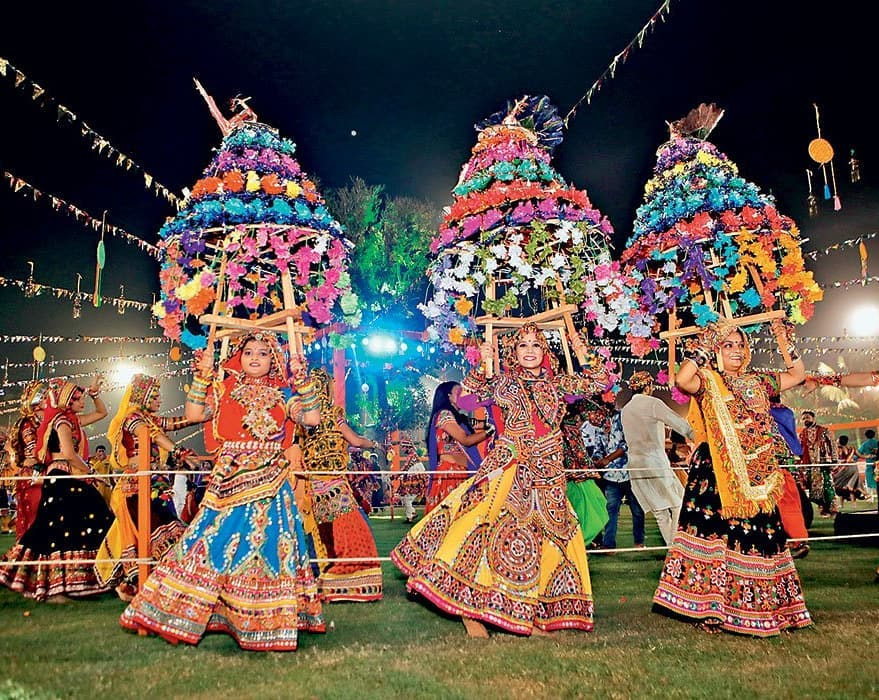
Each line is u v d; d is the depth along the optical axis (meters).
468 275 4.95
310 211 4.85
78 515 5.37
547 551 4.12
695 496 4.18
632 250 5.43
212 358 4.18
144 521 4.56
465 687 2.95
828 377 5.20
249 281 5.02
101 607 4.93
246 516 3.79
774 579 3.91
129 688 2.95
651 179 5.56
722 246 5.05
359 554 5.06
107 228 8.27
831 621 4.11
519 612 3.89
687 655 3.46
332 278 4.92
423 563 4.05
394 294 15.17
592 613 4.02
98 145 7.22
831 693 2.86
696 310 4.93
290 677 3.12
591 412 7.77
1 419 15.73
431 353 15.88
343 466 5.28
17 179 7.34
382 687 2.96
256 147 4.92
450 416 5.85
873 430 14.22
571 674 3.14
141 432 4.63
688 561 4.10
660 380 5.30
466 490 4.14
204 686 2.99
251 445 3.90
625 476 7.50
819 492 11.25
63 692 2.89
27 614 4.67
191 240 4.61
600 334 5.16
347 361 14.78
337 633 4.00
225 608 3.71
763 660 3.36
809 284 4.91
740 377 4.28
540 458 4.18
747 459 4.03
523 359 4.38
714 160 5.28
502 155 5.10
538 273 4.89
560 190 5.09
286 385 4.17
